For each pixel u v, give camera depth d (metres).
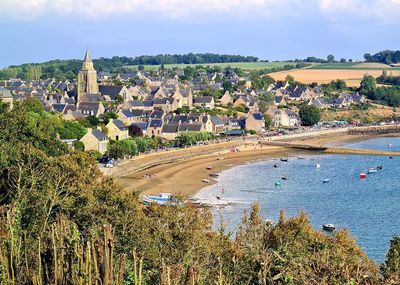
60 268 30.58
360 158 189.25
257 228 59.72
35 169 58.66
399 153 197.88
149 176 148.00
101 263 29.25
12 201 47.16
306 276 37.16
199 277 34.97
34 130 80.12
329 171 161.75
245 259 44.97
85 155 81.62
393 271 44.12
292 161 181.88
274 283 37.28
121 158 163.38
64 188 59.28
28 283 31.98
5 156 57.47
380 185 140.00
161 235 53.03
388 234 93.06
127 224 56.72
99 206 59.31
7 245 33.78
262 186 136.88
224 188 133.75
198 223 58.44
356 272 39.72
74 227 33.81
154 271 36.28
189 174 153.25
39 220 44.59
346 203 117.88
